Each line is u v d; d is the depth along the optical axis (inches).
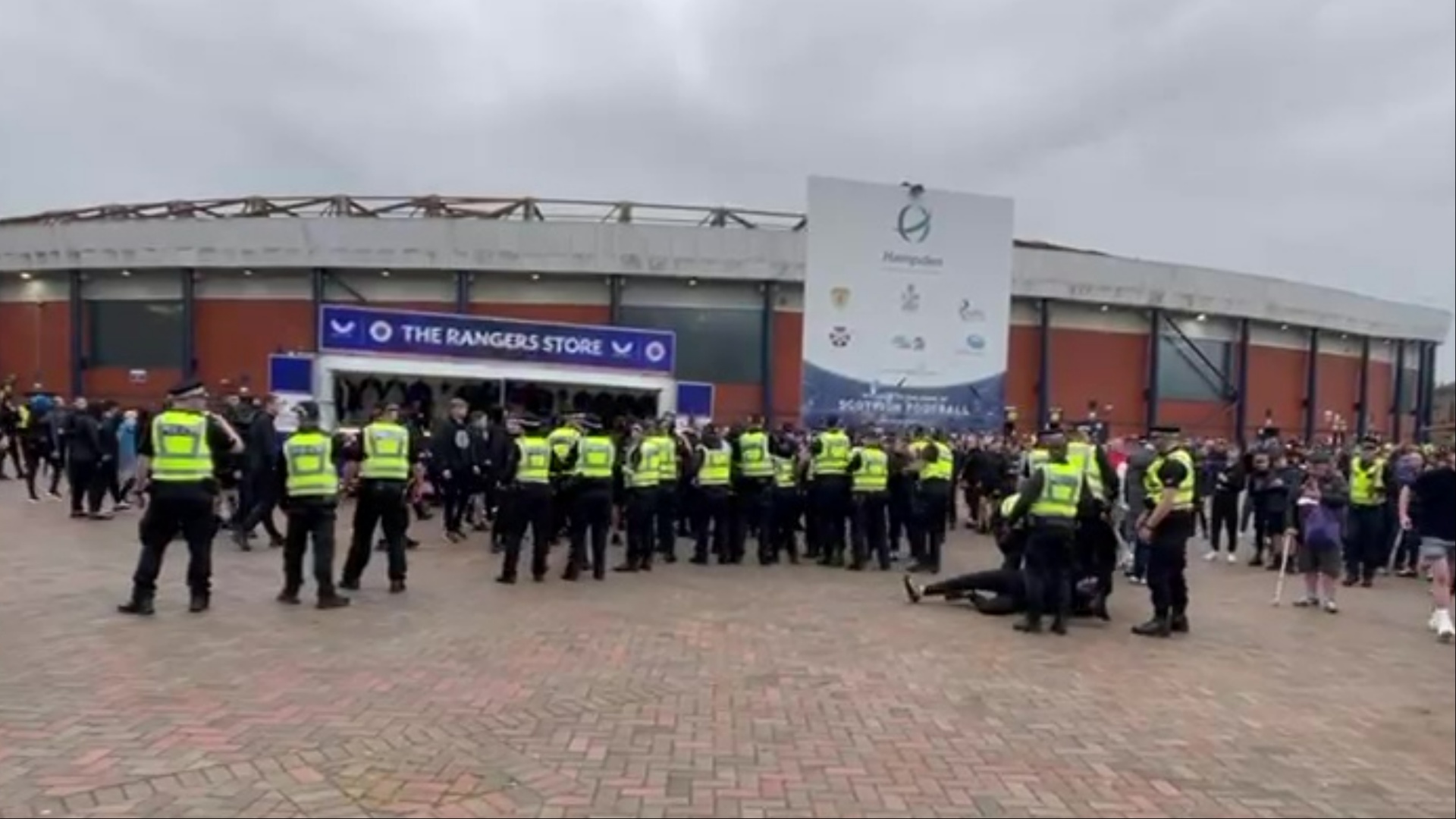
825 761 230.7
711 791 210.2
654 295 1196.5
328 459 399.5
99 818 190.2
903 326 964.6
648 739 242.2
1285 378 1491.1
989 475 727.1
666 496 562.9
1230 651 362.0
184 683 280.7
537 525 477.4
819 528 593.3
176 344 1217.4
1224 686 308.3
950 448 713.6
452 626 366.6
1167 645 370.9
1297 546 505.0
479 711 261.3
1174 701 289.6
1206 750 245.1
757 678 302.8
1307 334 1513.3
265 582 444.8
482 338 796.6
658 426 589.3
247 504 539.2
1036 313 1290.6
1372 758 239.1
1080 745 247.0
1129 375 1346.0
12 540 545.0
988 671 320.5
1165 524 389.4
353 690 278.2
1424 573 592.1
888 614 415.2
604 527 490.9
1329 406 1556.3
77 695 266.5
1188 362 1387.8
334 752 228.2
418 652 323.9
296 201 1245.1
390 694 275.1
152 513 372.2
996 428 986.7
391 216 1183.6
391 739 237.9
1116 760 236.7
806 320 944.9
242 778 211.6
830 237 948.0
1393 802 210.5
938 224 971.3
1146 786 219.9
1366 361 1610.5
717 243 1167.0
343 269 1168.2
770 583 494.9
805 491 596.1
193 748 228.4
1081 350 1321.4
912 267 965.8
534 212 1219.9
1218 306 1365.7
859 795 210.5
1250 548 709.9
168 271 1213.1
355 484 465.7
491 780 213.8
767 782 216.4
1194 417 1387.8
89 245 1208.2
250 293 1194.6
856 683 299.9
